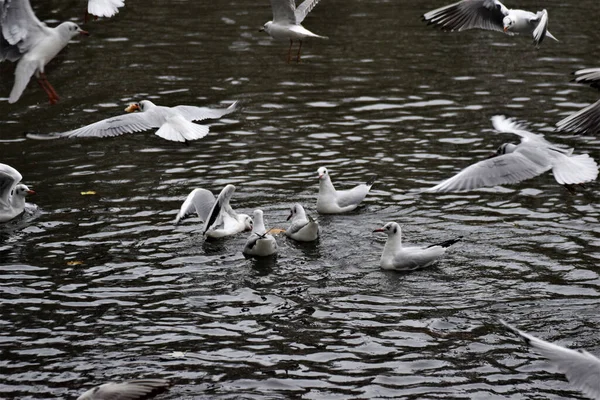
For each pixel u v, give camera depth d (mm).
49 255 15516
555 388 11570
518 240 15953
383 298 14055
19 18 13992
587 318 13328
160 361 12211
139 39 28953
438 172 19016
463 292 14211
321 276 14852
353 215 17234
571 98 23625
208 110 14633
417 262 14969
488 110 22828
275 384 11633
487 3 13664
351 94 24141
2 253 15539
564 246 15688
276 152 20281
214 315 13531
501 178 11141
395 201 17766
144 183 18672
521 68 26234
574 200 17734
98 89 24531
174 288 14406
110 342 12711
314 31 29875
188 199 16469
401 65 26578
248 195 18078
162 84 24859
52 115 22672
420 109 22969
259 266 15234
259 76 25578
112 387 9297
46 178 18953
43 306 13766
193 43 28594
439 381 11727
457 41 29000
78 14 31188
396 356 12352
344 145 20641
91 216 17094
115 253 15617
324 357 12320
